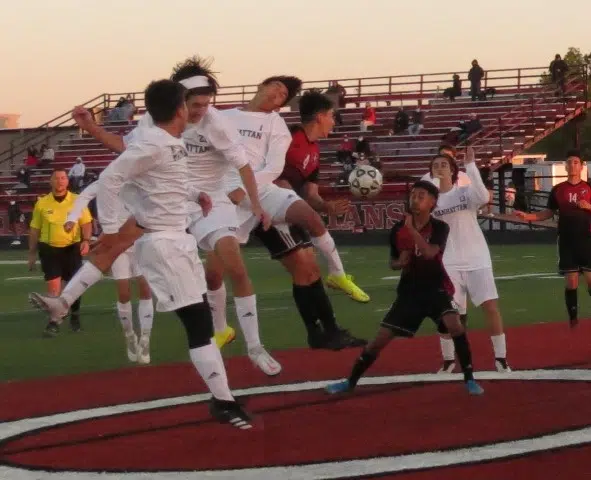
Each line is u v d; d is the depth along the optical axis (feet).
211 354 25.90
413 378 33.37
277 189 35.81
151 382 34.47
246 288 31.94
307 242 36.04
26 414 29.32
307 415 27.96
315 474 21.50
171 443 25.09
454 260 34.63
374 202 129.70
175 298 25.88
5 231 148.87
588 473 20.97
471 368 30.17
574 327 44.70
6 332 51.44
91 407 30.22
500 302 57.93
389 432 25.48
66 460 23.61
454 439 24.44
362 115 164.14
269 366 31.73
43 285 80.64
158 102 25.90
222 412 25.71
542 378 32.55
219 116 30.78
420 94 171.63
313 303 35.94
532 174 144.77
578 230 44.37
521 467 21.58
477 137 148.97
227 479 21.38
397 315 30.25
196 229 32.32
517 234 116.37
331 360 38.04
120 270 39.52
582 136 296.71
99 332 50.67
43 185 162.91
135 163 25.53
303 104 38.14
